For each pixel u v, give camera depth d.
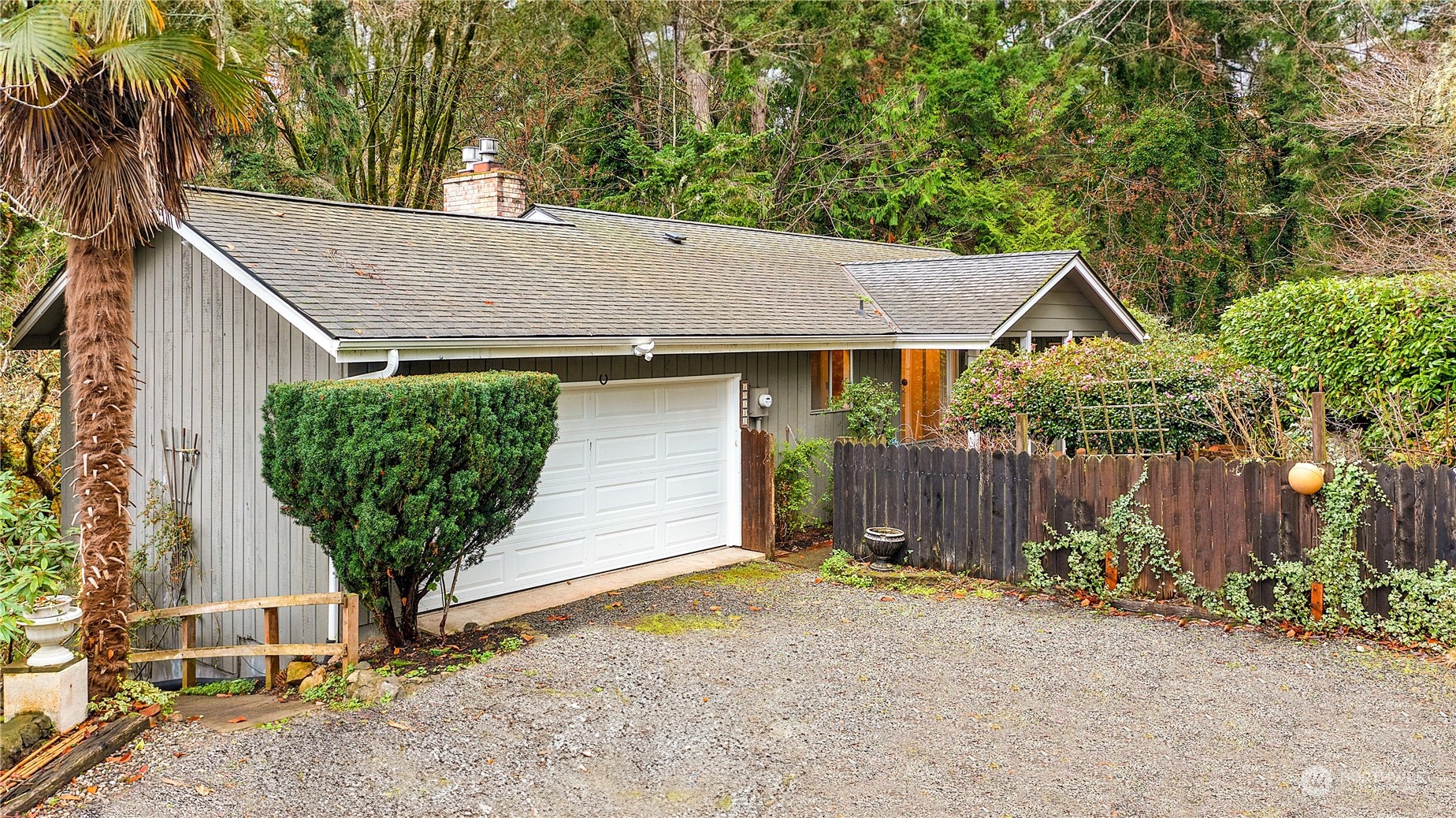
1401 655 7.88
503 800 5.58
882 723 6.66
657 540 11.92
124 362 7.16
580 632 8.74
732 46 27.59
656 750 6.23
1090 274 16.23
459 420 7.66
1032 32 31.36
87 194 6.82
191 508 10.60
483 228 13.20
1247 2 28.59
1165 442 12.23
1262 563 8.78
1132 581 9.43
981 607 9.52
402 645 8.20
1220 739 6.37
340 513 7.60
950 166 28.88
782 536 12.93
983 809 5.47
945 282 15.81
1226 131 29.62
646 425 11.70
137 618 7.86
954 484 10.66
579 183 26.44
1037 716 6.77
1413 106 19.19
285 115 20.38
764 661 7.92
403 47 21.50
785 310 13.54
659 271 13.64
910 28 29.41
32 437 15.52
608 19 23.94
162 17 7.00
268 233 10.34
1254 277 29.02
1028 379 12.67
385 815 5.38
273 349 9.64
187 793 5.57
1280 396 13.26
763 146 28.45
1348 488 8.27
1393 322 12.71
